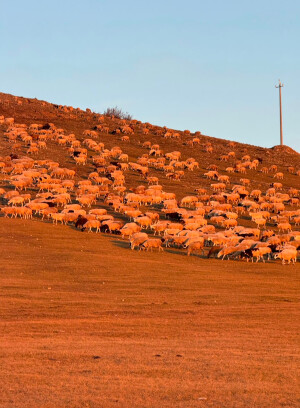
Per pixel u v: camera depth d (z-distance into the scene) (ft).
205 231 495.41
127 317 227.61
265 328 213.46
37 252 392.68
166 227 498.28
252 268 383.45
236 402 124.06
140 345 178.50
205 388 133.28
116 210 584.81
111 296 273.75
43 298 262.06
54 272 333.21
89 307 245.65
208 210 606.96
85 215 503.20
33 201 559.79
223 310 247.91
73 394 126.82
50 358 157.17
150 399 124.67
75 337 189.67
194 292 292.61
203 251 422.41
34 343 177.37
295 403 124.67
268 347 180.45
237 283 324.80
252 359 162.30
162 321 221.05
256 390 132.77
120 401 123.03
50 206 562.25
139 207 611.06
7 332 193.98
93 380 137.39
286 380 142.00
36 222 502.38
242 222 596.29
